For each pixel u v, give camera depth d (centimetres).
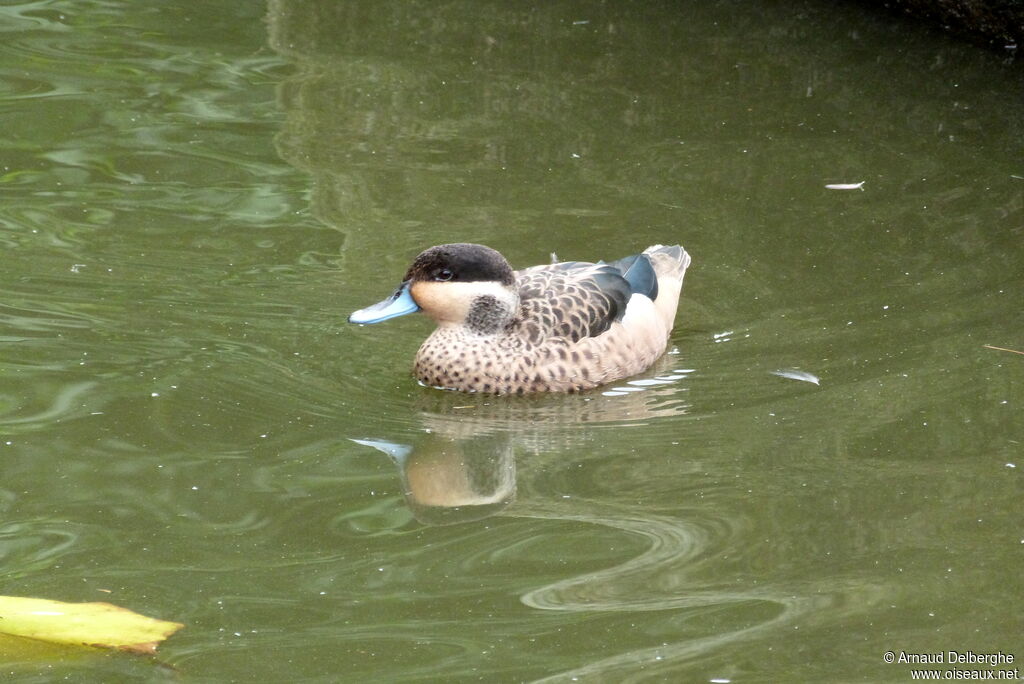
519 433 1088
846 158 1552
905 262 1347
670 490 986
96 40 1847
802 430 1074
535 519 944
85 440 1027
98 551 882
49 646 784
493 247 1370
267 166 1521
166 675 761
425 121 1630
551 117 1642
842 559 891
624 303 1218
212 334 1207
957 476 993
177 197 1446
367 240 1379
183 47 1833
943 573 873
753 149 1573
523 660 782
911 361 1176
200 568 867
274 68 1772
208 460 1011
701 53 1822
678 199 1466
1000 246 1370
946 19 1884
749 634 809
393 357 1222
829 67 1786
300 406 1108
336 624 813
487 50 1817
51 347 1165
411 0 1973
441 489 986
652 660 782
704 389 1159
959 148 1577
